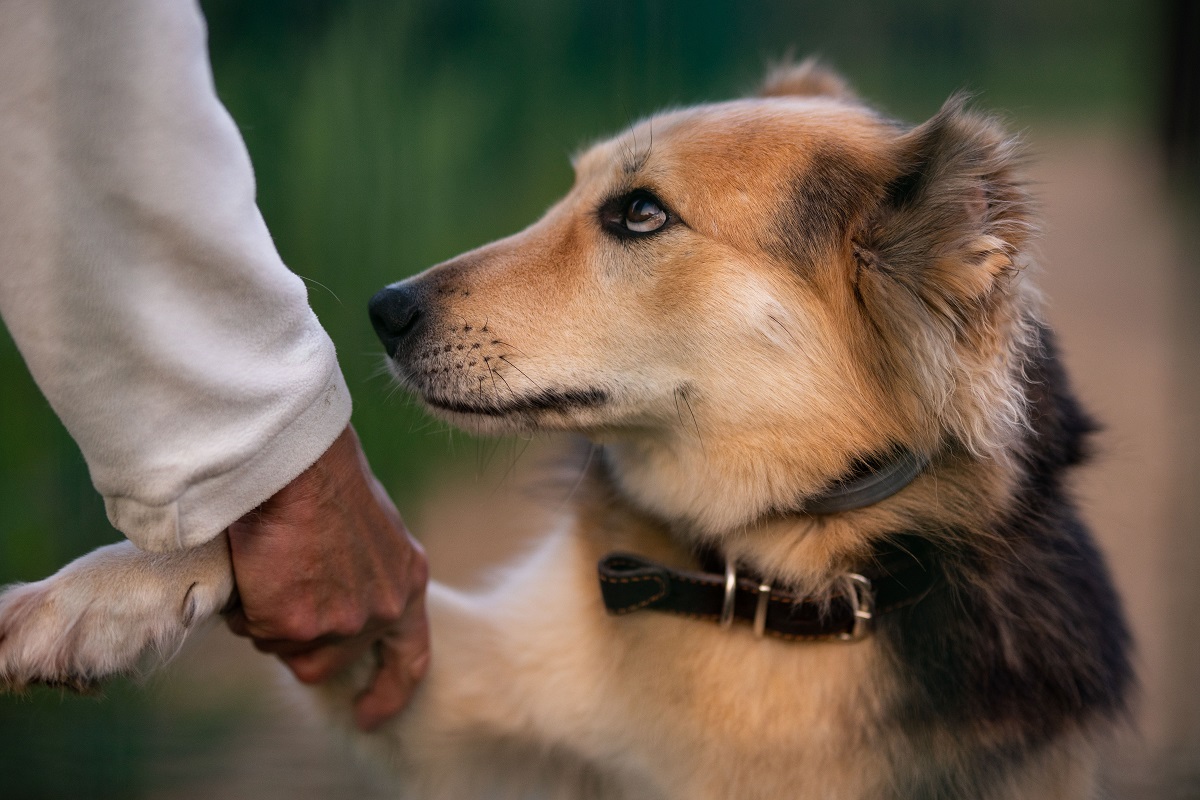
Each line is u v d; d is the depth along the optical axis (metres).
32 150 1.42
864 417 2.28
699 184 2.31
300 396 1.69
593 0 6.55
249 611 1.85
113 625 1.73
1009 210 2.19
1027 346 2.25
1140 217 8.95
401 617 2.16
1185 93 8.12
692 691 2.27
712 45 7.79
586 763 2.48
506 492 4.80
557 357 2.31
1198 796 2.82
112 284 1.49
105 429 1.54
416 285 2.38
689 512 2.40
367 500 1.92
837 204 2.32
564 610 2.43
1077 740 2.28
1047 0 17.66
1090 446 2.49
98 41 1.44
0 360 3.47
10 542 3.29
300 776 3.07
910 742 2.21
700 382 2.33
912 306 2.21
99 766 2.99
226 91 4.29
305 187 4.30
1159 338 6.30
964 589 2.23
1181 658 3.29
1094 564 2.43
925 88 11.96
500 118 6.14
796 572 2.26
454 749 2.48
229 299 1.61
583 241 2.40
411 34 5.19
